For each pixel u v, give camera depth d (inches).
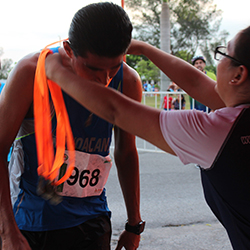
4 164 45.0
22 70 45.1
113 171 191.2
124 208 135.0
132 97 55.1
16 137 50.9
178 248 105.3
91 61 40.9
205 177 41.0
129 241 61.9
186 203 140.1
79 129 50.1
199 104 213.5
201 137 35.2
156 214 129.7
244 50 34.2
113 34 39.0
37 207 50.6
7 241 42.6
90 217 54.7
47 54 45.4
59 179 49.4
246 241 38.8
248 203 36.3
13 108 45.1
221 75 37.6
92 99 38.6
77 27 39.9
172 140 36.7
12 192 53.4
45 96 44.5
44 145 46.1
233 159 34.6
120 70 51.6
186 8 1348.4
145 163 208.2
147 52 57.2
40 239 51.3
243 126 34.3
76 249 53.9
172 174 182.4
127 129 38.7
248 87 35.2
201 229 117.6
